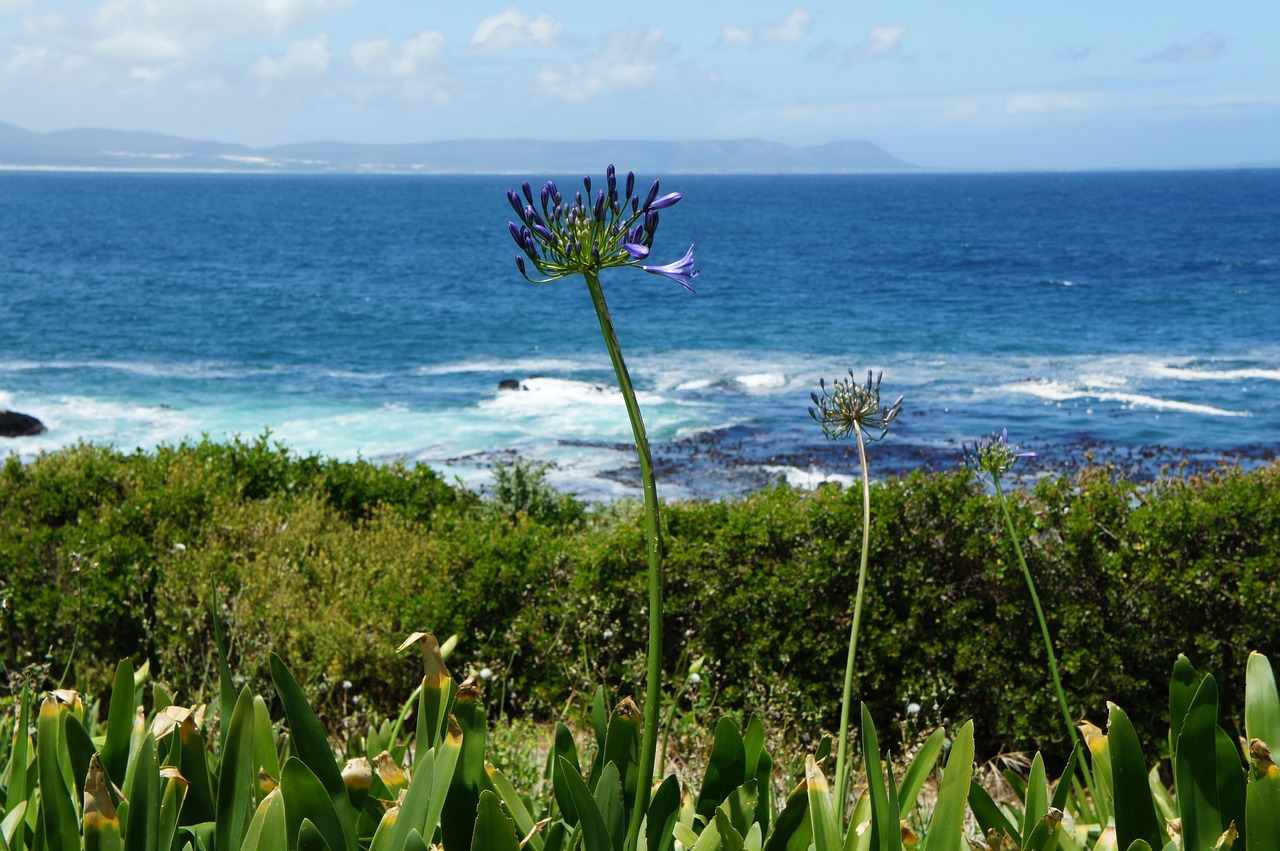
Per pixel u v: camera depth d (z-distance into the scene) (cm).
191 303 4350
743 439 2120
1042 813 216
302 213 13088
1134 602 552
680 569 591
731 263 6525
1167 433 2183
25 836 211
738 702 580
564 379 2744
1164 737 547
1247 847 180
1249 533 543
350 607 600
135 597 609
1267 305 4281
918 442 2088
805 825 194
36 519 675
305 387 2622
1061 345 3353
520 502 1026
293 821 178
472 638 598
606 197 178
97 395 2466
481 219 12138
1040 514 571
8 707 397
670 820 200
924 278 5588
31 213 12025
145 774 177
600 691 235
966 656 558
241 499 758
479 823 165
